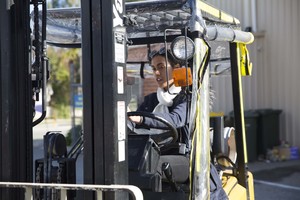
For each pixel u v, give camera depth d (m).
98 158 2.53
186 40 2.82
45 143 2.80
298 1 13.20
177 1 3.05
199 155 2.87
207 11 3.28
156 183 3.18
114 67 2.53
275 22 13.61
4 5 2.74
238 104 4.34
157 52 3.77
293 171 11.51
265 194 9.26
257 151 13.08
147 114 3.35
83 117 2.56
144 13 3.29
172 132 3.36
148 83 8.65
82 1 2.56
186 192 3.33
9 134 2.73
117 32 2.55
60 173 2.75
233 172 4.41
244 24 13.97
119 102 2.57
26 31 2.89
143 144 3.27
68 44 4.33
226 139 4.29
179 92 3.62
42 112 2.91
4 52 2.73
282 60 13.55
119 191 2.48
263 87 13.86
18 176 2.80
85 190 2.55
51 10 3.81
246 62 4.33
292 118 13.45
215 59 4.46
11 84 2.75
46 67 2.93
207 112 2.91
